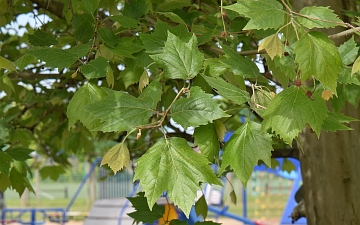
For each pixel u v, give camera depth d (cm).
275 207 2152
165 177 171
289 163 630
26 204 2477
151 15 291
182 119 178
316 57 168
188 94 184
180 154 174
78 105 209
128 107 183
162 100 334
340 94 263
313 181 336
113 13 297
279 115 171
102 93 211
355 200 328
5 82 327
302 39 170
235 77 216
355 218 327
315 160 333
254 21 171
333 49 170
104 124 182
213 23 318
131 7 250
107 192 1725
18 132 397
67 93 420
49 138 553
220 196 1346
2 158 249
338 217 328
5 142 301
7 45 443
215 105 177
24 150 275
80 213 2156
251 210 2291
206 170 172
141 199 261
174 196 169
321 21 172
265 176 2281
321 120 171
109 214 1005
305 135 339
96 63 205
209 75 208
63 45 360
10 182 306
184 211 168
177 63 192
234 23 287
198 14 297
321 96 180
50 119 520
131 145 506
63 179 3203
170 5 281
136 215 259
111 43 221
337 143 327
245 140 180
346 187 327
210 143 189
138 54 229
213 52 266
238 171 178
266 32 213
